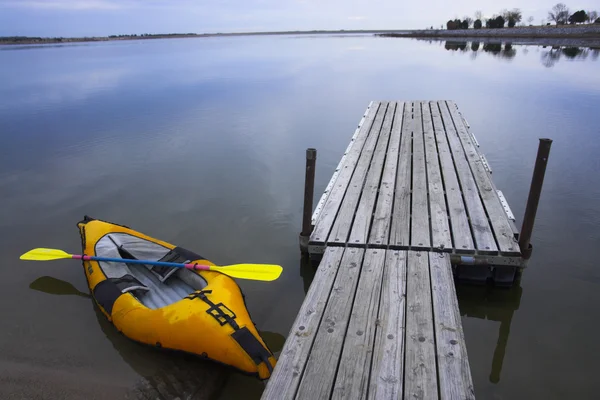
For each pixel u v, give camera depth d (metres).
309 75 22.97
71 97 17.19
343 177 6.86
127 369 3.94
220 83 20.58
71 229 6.63
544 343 4.20
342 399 2.84
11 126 12.66
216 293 4.09
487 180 6.50
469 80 19.72
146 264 5.05
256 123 12.73
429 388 2.90
